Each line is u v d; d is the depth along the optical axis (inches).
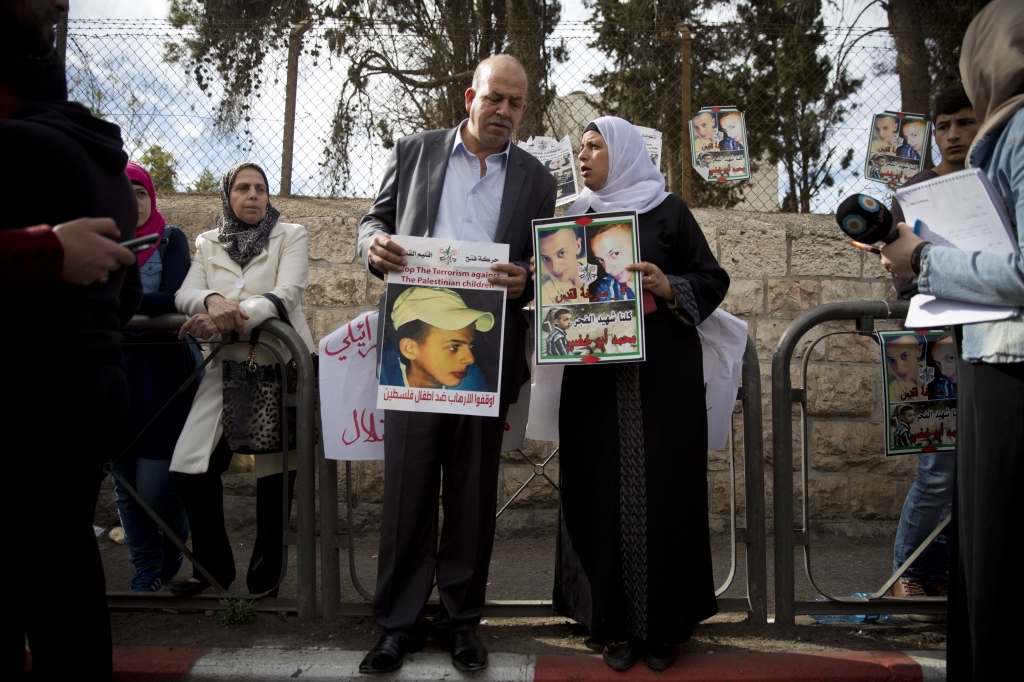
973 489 75.3
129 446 118.2
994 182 71.5
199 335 110.3
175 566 131.0
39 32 68.2
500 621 116.7
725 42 202.8
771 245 177.3
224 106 189.3
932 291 73.7
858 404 175.0
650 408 100.0
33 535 69.5
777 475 114.1
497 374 95.9
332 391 111.0
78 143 69.5
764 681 97.7
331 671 98.6
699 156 190.1
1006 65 68.6
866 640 110.0
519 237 103.7
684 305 98.7
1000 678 71.2
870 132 188.1
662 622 97.0
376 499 171.3
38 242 60.7
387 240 96.4
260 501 119.8
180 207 179.6
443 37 199.0
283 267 122.9
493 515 104.0
